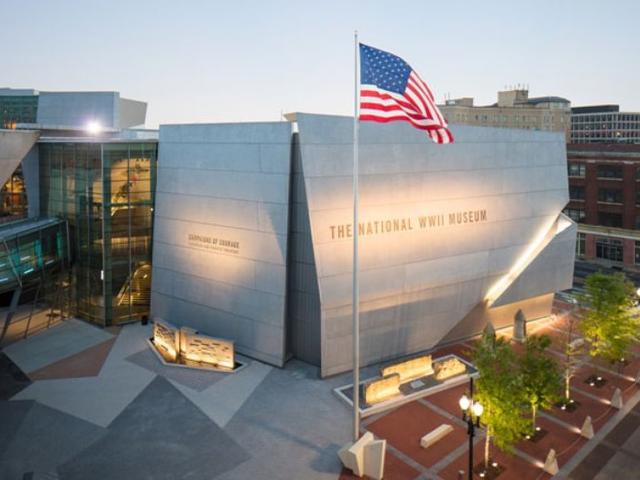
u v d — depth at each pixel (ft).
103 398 89.92
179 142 114.11
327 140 93.61
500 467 71.67
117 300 125.08
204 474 69.67
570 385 97.30
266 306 103.09
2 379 96.99
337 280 95.96
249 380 96.78
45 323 126.00
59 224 126.52
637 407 88.99
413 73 70.54
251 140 101.65
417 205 103.50
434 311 109.60
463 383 96.73
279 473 69.97
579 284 178.70
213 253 110.22
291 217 100.53
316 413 85.35
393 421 83.41
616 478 69.56
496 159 112.98
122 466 71.20
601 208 219.20
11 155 123.95
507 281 118.73
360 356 101.76
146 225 125.70
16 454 73.67
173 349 107.14
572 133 625.00
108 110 196.85
